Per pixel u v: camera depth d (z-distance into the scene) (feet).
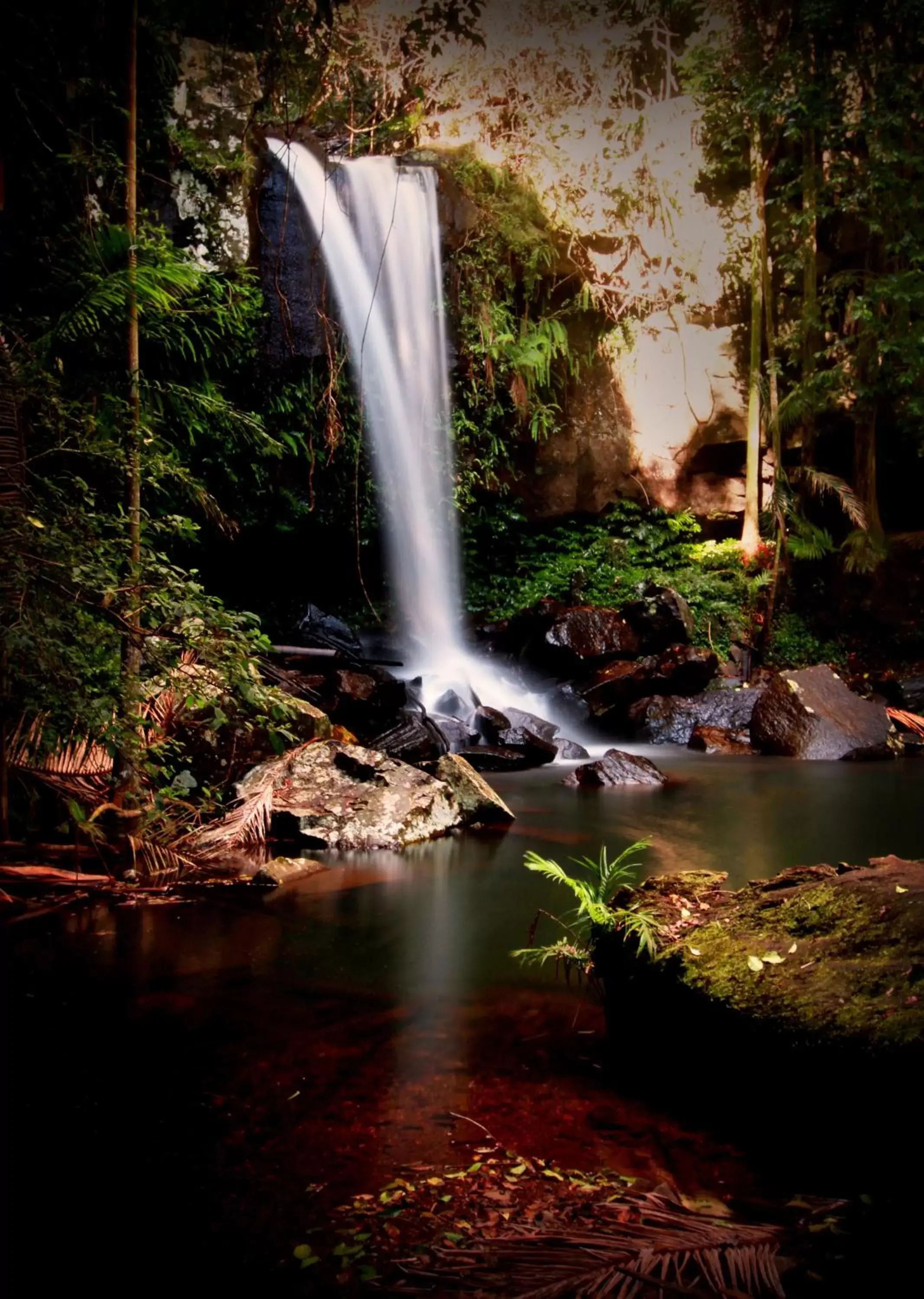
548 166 49.78
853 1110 8.27
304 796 22.11
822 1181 8.13
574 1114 9.32
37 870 17.57
